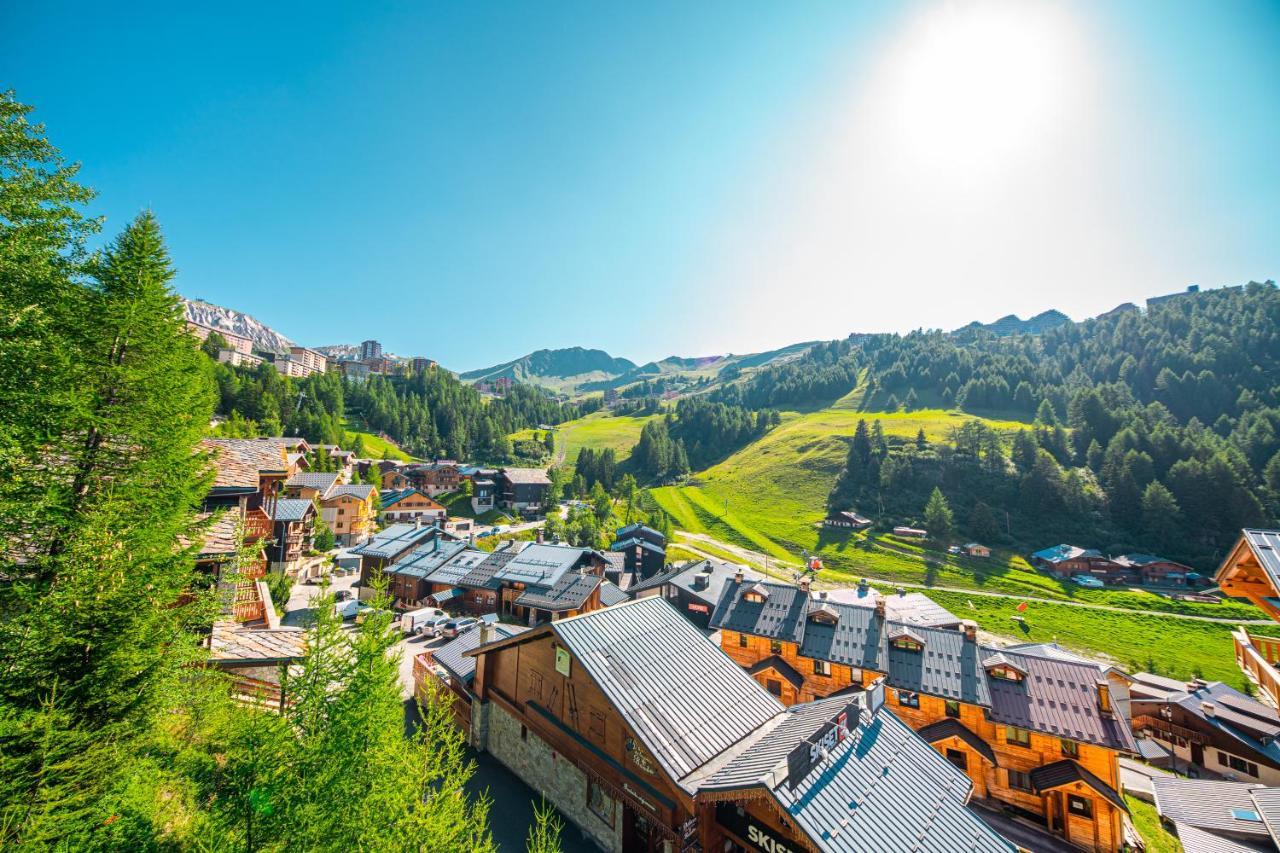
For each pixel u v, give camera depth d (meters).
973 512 120.19
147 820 9.71
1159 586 98.25
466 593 59.34
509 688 25.61
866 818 14.03
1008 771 31.05
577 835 21.00
